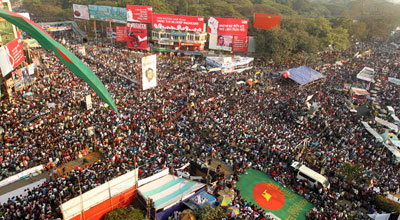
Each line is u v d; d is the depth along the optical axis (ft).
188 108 128.88
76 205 57.21
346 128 124.16
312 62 251.60
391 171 98.48
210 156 101.60
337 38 292.40
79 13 280.72
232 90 159.43
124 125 107.55
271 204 83.15
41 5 409.49
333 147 108.58
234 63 211.20
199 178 85.05
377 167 99.50
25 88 138.82
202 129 111.55
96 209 61.05
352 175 90.07
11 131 97.91
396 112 150.71
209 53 263.70
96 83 34.19
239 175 93.97
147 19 247.70
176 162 90.99
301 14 469.16
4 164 84.07
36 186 81.00
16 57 133.18
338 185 90.43
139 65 192.85
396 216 73.46
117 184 63.87
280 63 251.60
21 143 92.79
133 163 86.84
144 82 144.56
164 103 133.80
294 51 265.13
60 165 91.09
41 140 94.79
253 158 100.12
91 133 101.09
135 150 93.86
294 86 183.11
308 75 192.13
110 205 63.57
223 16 346.74
